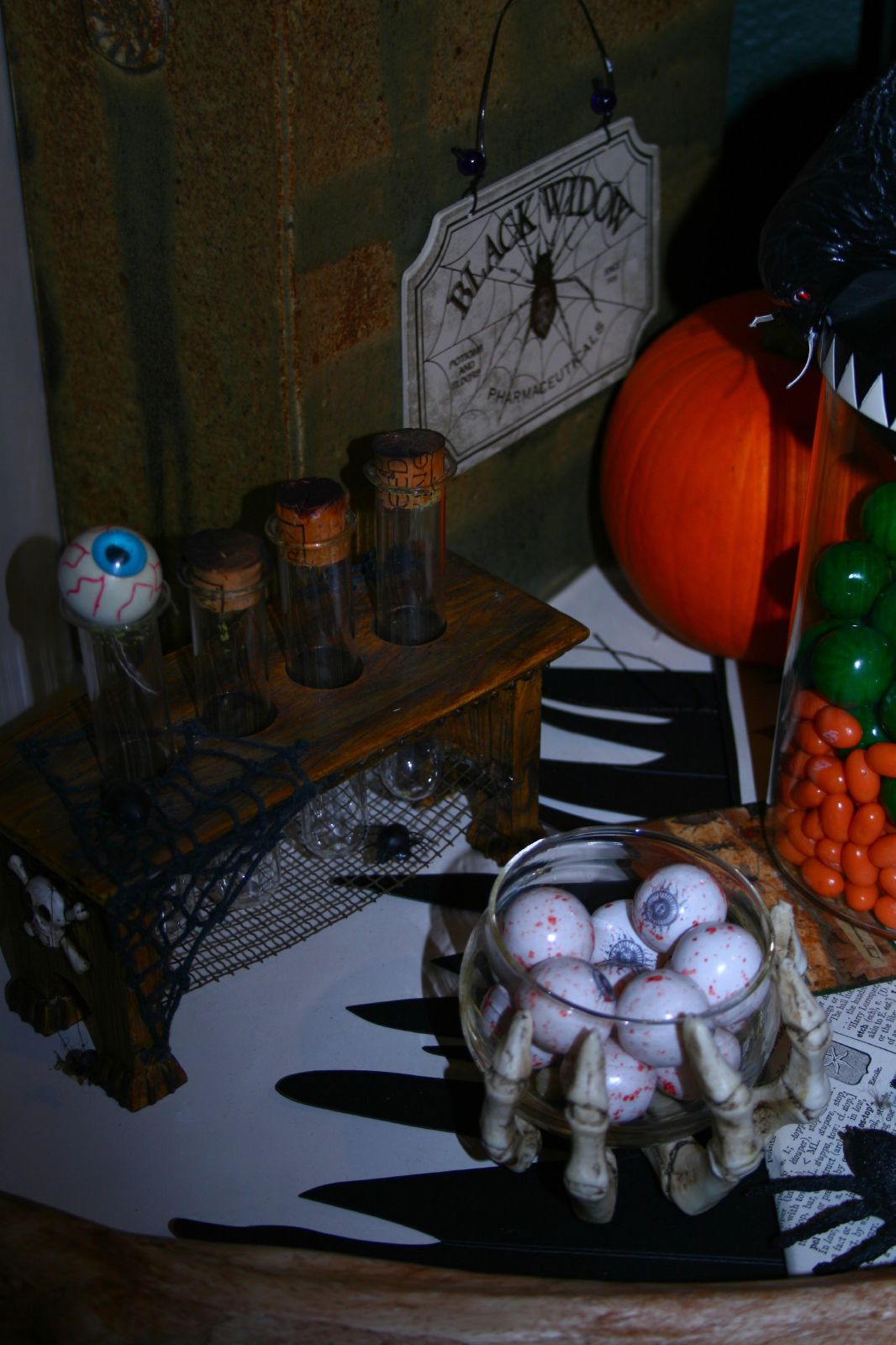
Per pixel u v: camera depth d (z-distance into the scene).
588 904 0.80
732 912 0.76
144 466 1.01
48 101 0.89
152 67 0.82
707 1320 0.68
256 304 0.87
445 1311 0.68
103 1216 0.77
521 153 0.99
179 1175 0.79
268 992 0.90
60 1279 0.68
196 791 0.79
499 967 0.70
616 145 1.08
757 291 1.17
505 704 0.92
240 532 0.80
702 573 1.11
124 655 0.76
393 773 0.97
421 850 0.99
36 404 1.03
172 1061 0.84
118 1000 0.79
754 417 1.06
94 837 0.76
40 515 1.08
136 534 0.73
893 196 0.73
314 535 0.81
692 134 1.18
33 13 0.86
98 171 0.89
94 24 0.83
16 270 0.97
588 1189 0.66
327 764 0.80
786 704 0.93
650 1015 0.65
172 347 0.93
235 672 0.82
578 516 1.26
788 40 1.20
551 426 1.17
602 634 1.24
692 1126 0.70
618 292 1.16
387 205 0.89
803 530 1.02
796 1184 0.77
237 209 0.84
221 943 0.87
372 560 0.96
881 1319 0.68
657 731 1.13
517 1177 0.79
